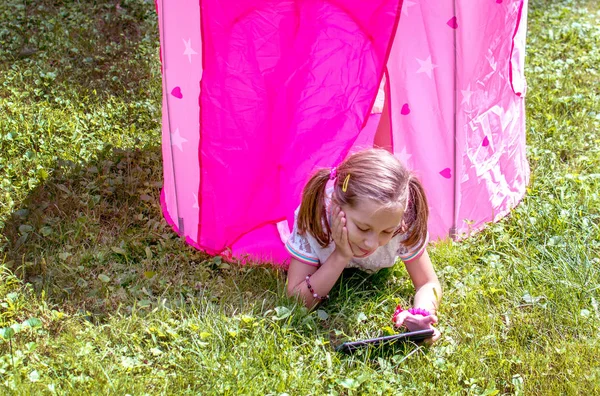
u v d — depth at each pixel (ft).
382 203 8.75
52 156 13.58
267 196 11.14
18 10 19.48
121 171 13.28
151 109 15.65
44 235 11.31
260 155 10.84
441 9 10.07
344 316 10.02
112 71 17.17
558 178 13.23
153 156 13.82
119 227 11.80
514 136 12.28
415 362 9.20
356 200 8.87
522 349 9.57
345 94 10.73
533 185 13.12
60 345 9.09
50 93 16.14
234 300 10.26
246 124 10.57
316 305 10.10
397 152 11.30
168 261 11.09
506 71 11.46
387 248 10.00
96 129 14.93
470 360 9.21
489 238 11.82
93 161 13.48
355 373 8.90
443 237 11.69
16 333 9.14
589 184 13.21
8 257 10.92
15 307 9.72
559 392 8.80
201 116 10.41
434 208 11.55
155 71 17.31
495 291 10.41
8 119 14.64
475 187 11.66
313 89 10.66
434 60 10.43
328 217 9.65
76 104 15.79
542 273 10.85
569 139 14.90
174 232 11.83
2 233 11.48
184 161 11.16
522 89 12.31
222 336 9.37
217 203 10.98
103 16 19.77
